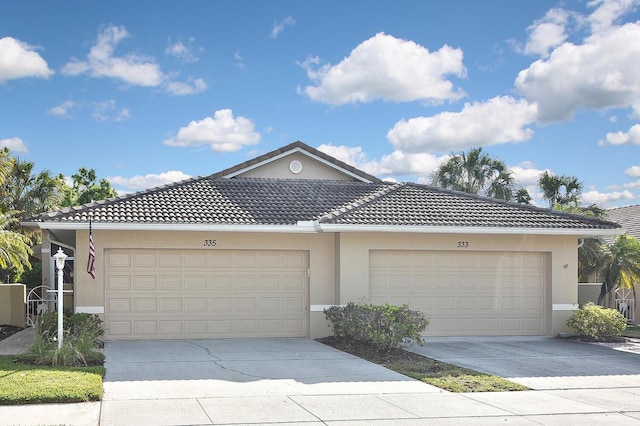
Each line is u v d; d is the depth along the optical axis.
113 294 17.84
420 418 9.99
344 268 18.52
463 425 9.65
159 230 17.72
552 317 19.69
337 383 12.52
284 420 9.72
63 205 43.91
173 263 18.25
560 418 10.17
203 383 12.27
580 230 19.25
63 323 15.55
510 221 19.27
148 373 13.14
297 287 19.00
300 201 20.33
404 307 16.33
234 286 18.61
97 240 17.67
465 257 19.56
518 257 19.91
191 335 18.27
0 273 29.73
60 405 10.20
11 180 32.50
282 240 18.77
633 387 12.60
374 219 18.25
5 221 21.48
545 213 20.31
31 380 11.26
